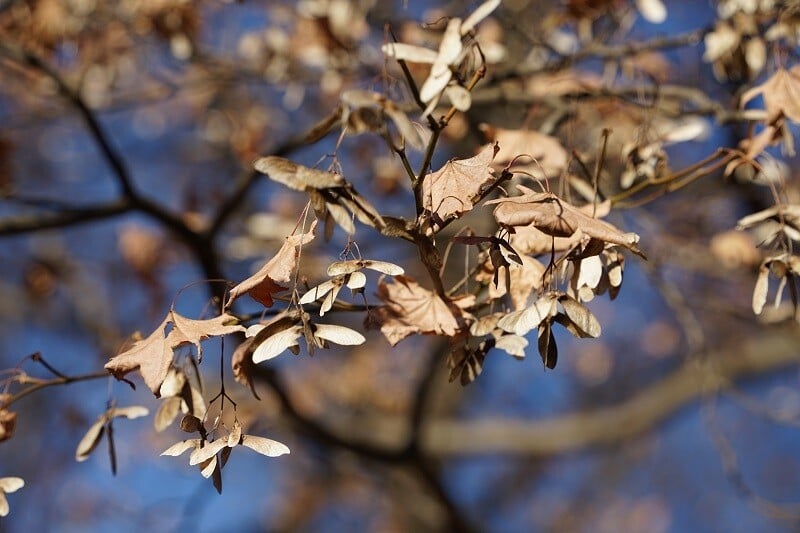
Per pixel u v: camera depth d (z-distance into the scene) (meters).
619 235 2.26
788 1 3.75
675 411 9.48
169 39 5.08
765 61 3.87
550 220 2.16
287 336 2.31
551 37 4.98
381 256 6.10
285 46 5.29
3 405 2.89
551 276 2.41
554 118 3.84
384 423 7.98
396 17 5.05
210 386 8.43
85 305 8.21
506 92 4.28
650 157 3.32
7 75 6.30
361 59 5.04
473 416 12.48
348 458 7.37
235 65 5.55
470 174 2.39
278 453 2.26
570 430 9.02
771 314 5.07
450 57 2.68
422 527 9.29
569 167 3.25
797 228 2.79
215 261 5.29
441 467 9.05
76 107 4.78
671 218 6.13
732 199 5.96
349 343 2.30
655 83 3.94
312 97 6.96
